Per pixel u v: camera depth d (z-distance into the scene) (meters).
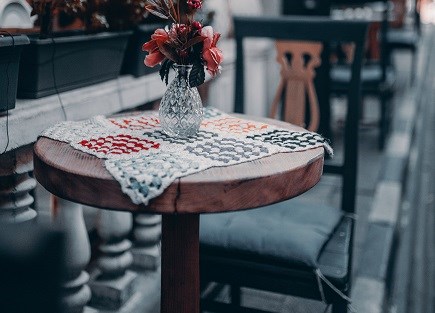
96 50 1.93
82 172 1.13
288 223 1.73
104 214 2.11
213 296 2.28
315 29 2.04
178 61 1.34
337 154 4.57
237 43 2.17
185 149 1.30
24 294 0.46
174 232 1.33
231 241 1.63
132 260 2.35
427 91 8.34
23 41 1.50
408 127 5.66
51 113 1.73
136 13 2.10
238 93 2.20
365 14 5.36
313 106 2.19
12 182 1.65
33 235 0.47
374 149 4.90
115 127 1.51
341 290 1.53
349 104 1.96
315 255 1.57
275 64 4.84
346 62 4.66
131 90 2.20
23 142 1.61
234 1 4.39
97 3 1.92
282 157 1.28
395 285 3.19
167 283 1.36
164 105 1.40
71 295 1.92
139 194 1.06
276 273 1.58
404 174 4.46
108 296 2.17
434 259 3.74
